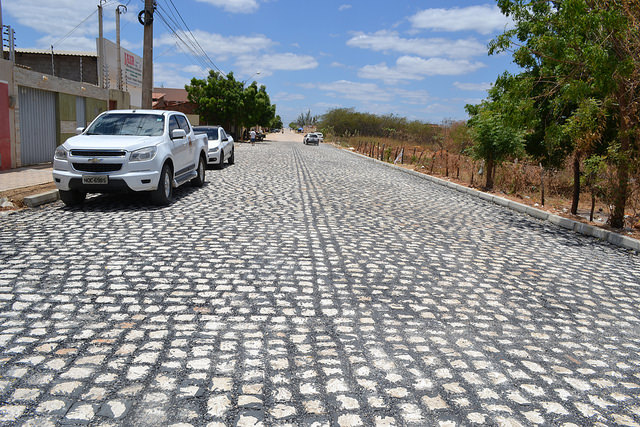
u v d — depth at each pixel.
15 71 14.33
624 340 4.25
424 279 5.59
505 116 10.56
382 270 5.83
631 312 4.99
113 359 3.40
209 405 2.90
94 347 3.57
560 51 9.02
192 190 11.84
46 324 3.94
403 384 3.26
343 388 3.16
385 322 4.29
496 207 12.22
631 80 8.88
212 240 6.83
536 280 5.91
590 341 4.18
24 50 26.67
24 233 6.90
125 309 4.29
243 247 6.52
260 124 68.25
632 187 10.14
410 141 55.34
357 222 8.73
